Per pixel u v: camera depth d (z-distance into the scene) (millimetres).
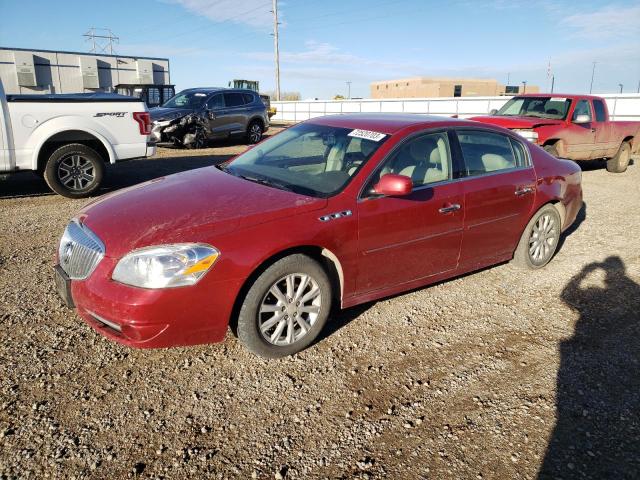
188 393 2982
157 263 2838
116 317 2848
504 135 4711
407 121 4172
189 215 3146
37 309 3947
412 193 3791
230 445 2584
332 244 3367
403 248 3789
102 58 37062
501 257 4746
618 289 4734
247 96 16297
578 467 2520
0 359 3227
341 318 3994
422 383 3178
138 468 2406
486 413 2914
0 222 6465
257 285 3111
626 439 2727
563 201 5145
